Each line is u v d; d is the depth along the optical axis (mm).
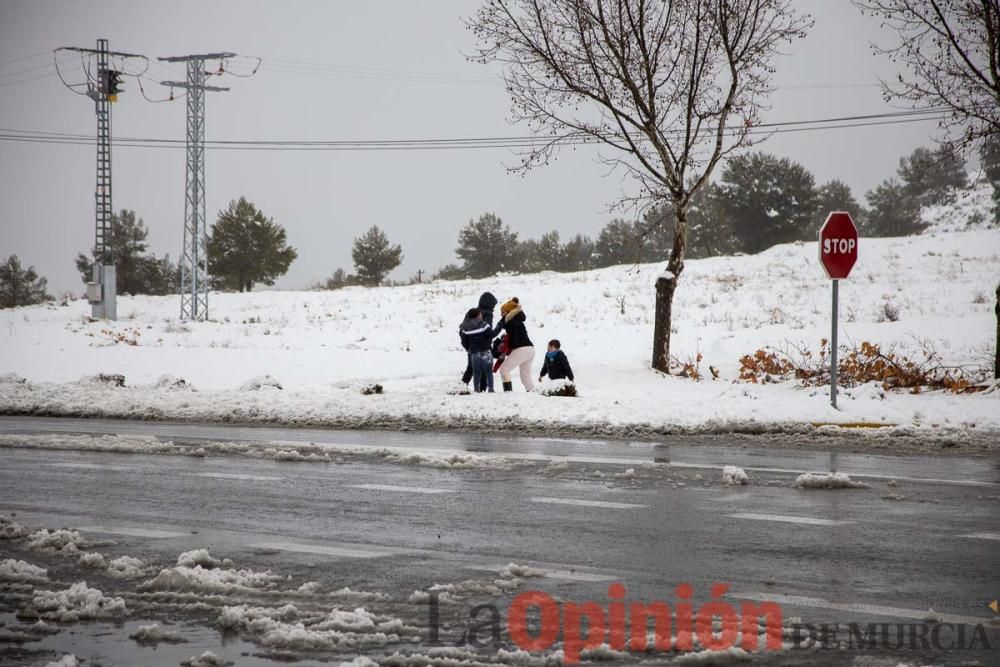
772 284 138625
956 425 38969
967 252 159625
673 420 41344
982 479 28344
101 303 141500
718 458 32750
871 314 101438
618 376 60719
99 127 148375
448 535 20891
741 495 25609
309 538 20641
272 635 13664
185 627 14438
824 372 56656
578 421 42031
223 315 150250
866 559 18672
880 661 12898
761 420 40625
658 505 24250
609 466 30703
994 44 50625
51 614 14945
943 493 25953
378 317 130875
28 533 20875
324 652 13312
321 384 63000
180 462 31828
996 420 39594
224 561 18312
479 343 52656
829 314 104562
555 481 27859
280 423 45125
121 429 42469
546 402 45688
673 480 28031
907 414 41406
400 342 101750
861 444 36469
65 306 165250
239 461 32062
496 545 19922
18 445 35719
